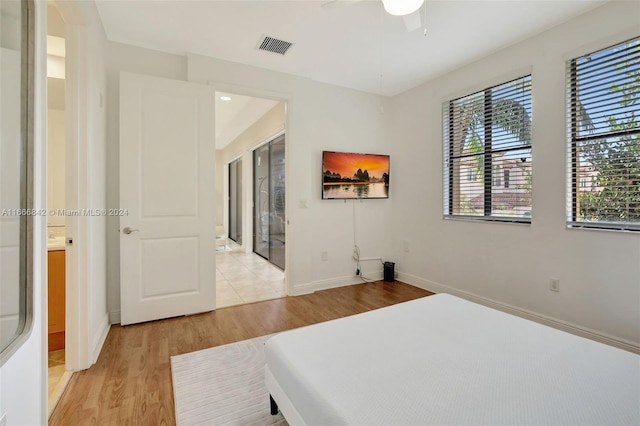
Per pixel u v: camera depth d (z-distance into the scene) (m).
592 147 2.31
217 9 2.31
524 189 2.76
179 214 2.83
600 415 0.89
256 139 5.61
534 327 1.49
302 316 2.92
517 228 2.79
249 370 1.97
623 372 1.10
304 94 3.59
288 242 3.57
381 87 3.93
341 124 3.88
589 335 2.30
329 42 2.79
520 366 1.15
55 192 2.78
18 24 1.00
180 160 2.82
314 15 2.39
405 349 1.29
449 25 2.49
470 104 3.25
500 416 0.89
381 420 0.89
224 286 3.92
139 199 2.66
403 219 4.12
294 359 1.24
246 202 6.40
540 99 2.59
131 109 2.62
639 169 2.08
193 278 2.91
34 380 1.09
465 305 1.81
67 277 1.95
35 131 1.08
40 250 1.14
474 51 2.94
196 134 2.89
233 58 3.10
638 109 2.07
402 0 1.65
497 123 2.98
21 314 1.05
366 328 1.51
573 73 2.41
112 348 2.25
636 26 2.05
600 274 2.26
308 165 3.65
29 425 1.05
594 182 2.31
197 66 2.99
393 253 4.31
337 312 3.04
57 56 2.47
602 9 2.21
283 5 2.26
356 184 3.95
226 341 2.38
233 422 1.50
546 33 2.55
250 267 5.03
